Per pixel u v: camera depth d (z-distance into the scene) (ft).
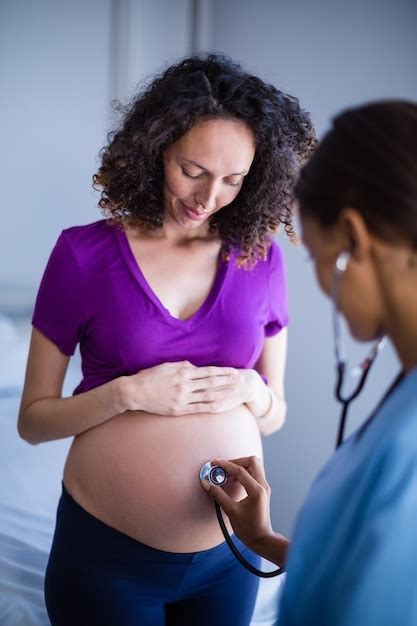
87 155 9.27
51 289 4.31
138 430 4.22
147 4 9.03
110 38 9.04
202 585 4.36
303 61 8.24
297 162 4.60
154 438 4.20
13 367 8.41
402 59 7.32
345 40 7.81
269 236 4.73
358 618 2.27
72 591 4.25
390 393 2.61
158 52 9.20
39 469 6.91
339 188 2.43
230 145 4.08
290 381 8.61
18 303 9.35
